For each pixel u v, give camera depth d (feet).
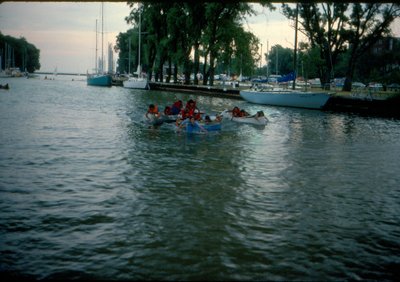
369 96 115.96
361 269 21.34
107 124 77.15
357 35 150.71
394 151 57.06
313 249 23.70
